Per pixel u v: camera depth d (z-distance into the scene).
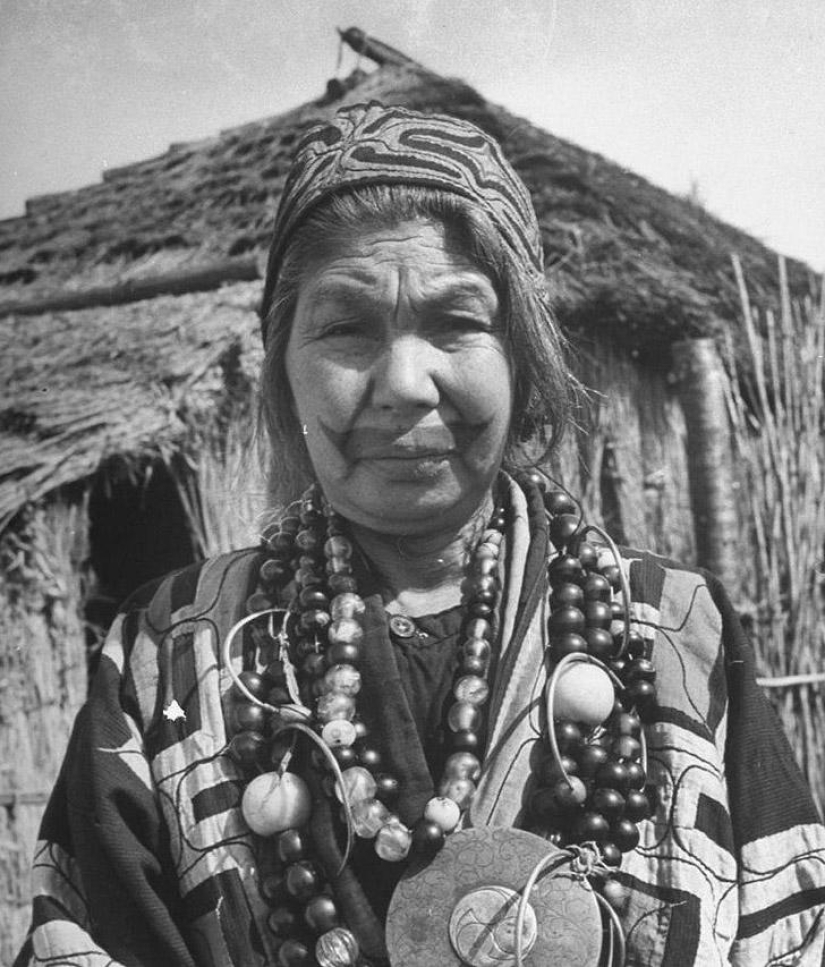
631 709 0.99
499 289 0.98
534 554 1.03
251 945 0.93
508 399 0.99
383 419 0.95
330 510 1.06
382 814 0.94
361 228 0.96
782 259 2.26
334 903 0.93
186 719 0.99
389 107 1.02
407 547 1.02
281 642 1.01
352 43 2.43
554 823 0.94
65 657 2.44
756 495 2.27
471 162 0.98
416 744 0.96
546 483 1.12
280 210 1.03
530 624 1.00
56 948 0.94
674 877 0.93
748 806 0.98
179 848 0.95
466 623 1.01
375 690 0.98
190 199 2.58
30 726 2.41
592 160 2.30
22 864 2.37
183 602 1.06
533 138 2.31
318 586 1.03
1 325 2.61
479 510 1.04
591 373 2.26
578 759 0.95
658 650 1.01
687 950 0.91
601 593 1.01
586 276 2.26
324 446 0.98
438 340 0.96
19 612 2.42
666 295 2.26
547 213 2.29
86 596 2.52
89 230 2.66
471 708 0.96
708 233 2.28
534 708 0.97
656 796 0.96
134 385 2.46
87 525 2.47
